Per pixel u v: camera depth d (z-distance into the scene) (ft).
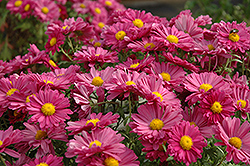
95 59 2.70
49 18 3.94
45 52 2.95
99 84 2.63
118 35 2.83
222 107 2.45
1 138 2.41
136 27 2.83
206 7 5.54
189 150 2.36
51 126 2.40
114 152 2.27
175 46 2.67
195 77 2.57
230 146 2.35
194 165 2.57
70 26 2.92
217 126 2.40
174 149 2.34
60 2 4.25
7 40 4.89
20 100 2.47
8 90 2.57
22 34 4.85
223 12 5.36
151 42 2.71
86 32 3.03
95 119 2.42
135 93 2.44
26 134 2.50
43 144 2.48
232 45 2.69
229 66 2.85
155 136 2.36
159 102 2.37
